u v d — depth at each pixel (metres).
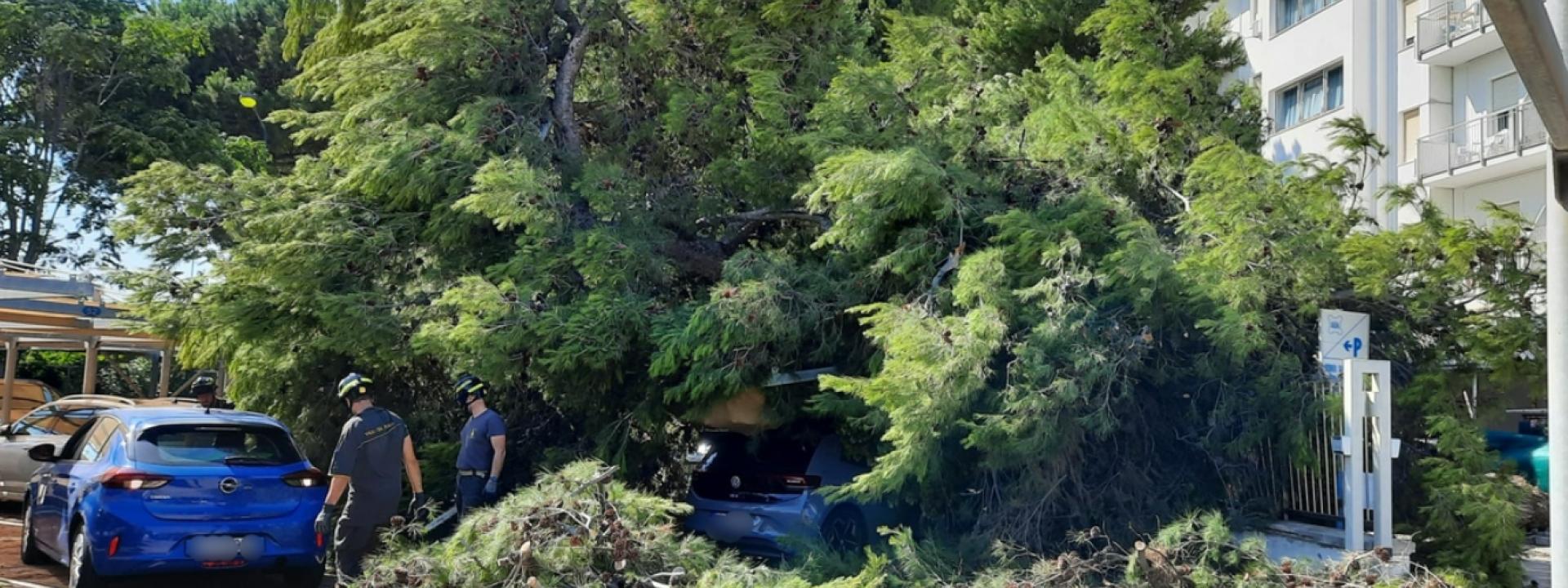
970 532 8.53
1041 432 7.58
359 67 10.41
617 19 11.37
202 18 37.78
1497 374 8.16
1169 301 8.04
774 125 10.29
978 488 8.41
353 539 7.79
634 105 11.54
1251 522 8.06
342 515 7.84
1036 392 7.48
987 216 8.52
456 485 9.48
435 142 9.82
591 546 6.96
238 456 8.70
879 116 9.71
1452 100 24.17
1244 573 7.06
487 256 10.26
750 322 8.66
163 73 31.42
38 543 9.61
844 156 8.48
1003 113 10.07
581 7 11.33
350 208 10.15
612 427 9.95
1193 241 8.45
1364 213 9.39
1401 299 8.65
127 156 31.88
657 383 9.59
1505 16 2.68
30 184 30.58
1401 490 8.34
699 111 10.93
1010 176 9.02
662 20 11.32
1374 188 24.42
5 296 16.25
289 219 9.95
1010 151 9.28
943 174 8.34
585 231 9.55
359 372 11.20
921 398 7.36
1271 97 27.44
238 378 11.43
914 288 8.64
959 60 11.21
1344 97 25.11
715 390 9.20
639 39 11.38
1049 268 7.99
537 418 10.80
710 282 10.43
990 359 7.72
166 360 20.00
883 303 8.46
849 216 8.52
